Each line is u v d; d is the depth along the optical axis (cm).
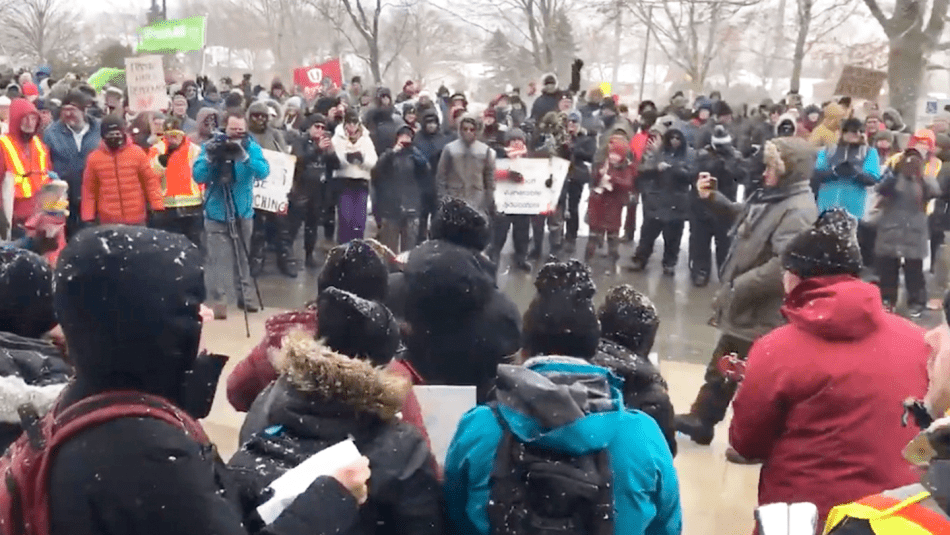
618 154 1050
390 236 1025
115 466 154
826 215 318
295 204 1012
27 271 296
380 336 237
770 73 4091
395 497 219
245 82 1953
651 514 238
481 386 396
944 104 1717
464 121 969
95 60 3503
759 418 301
